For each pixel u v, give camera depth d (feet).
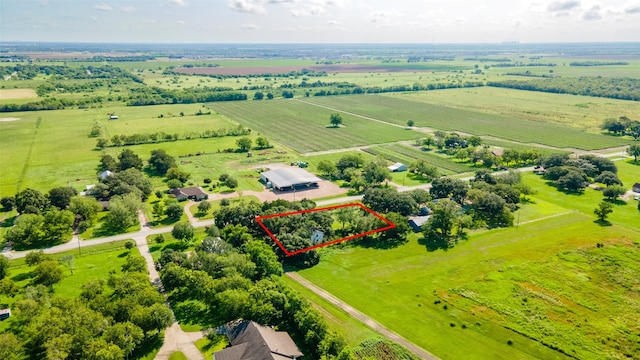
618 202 574.56
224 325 318.45
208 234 448.65
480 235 472.85
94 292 328.29
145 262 381.60
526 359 292.20
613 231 483.51
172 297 352.08
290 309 316.60
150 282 363.35
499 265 409.90
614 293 366.22
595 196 596.70
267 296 320.50
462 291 366.84
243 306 309.01
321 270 399.24
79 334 271.08
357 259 419.74
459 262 415.44
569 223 506.07
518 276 390.01
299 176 631.56
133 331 283.18
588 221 512.22
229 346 293.43
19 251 431.02
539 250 438.40
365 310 340.39
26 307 307.17
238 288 328.70
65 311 292.81
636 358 293.64
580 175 626.23
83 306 296.51
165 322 304.50
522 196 593.83
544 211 541.34
